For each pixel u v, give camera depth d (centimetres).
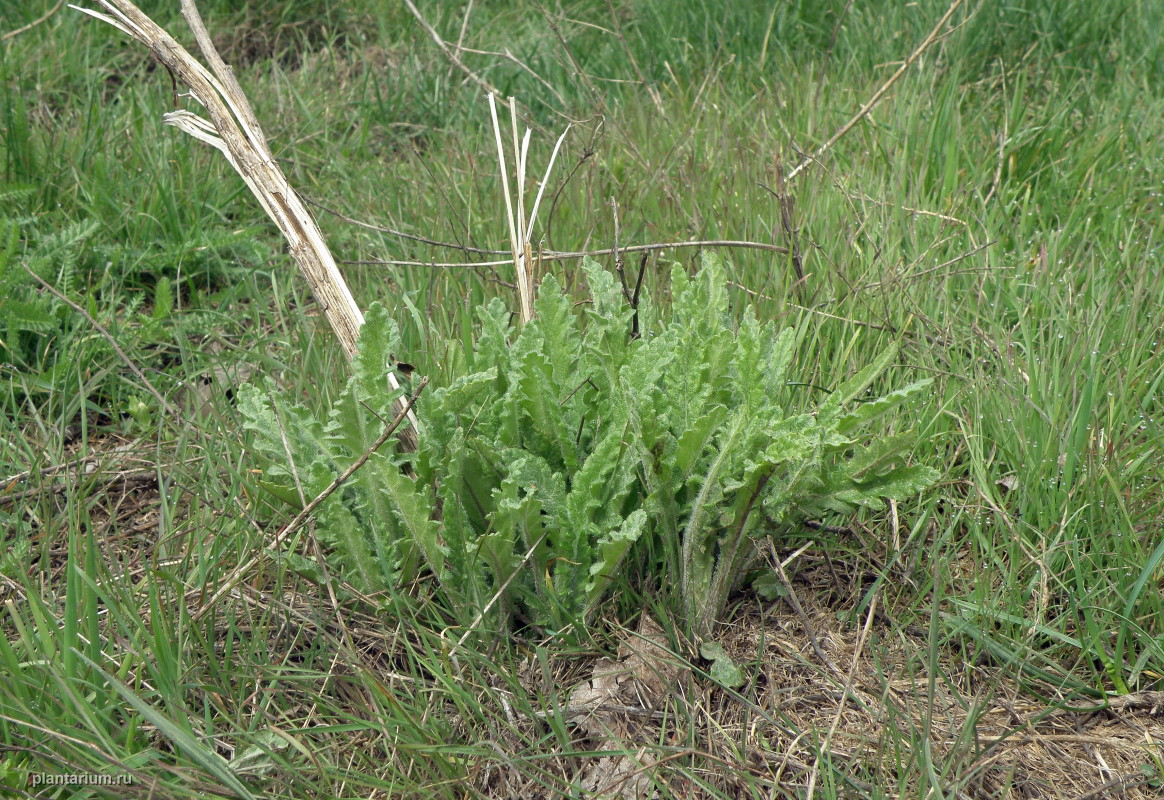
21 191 301
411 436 186
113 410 248
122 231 311
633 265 271
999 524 189
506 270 276
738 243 236
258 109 400
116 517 212
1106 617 174
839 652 176
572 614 171
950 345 230
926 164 321
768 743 160
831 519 196
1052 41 399
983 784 152
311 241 193
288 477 182
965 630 170
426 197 333
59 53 405
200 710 162
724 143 326
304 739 157
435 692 165
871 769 153
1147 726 162
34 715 147
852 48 401
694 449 163
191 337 277
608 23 466
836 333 236
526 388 172
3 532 185
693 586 172
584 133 354
